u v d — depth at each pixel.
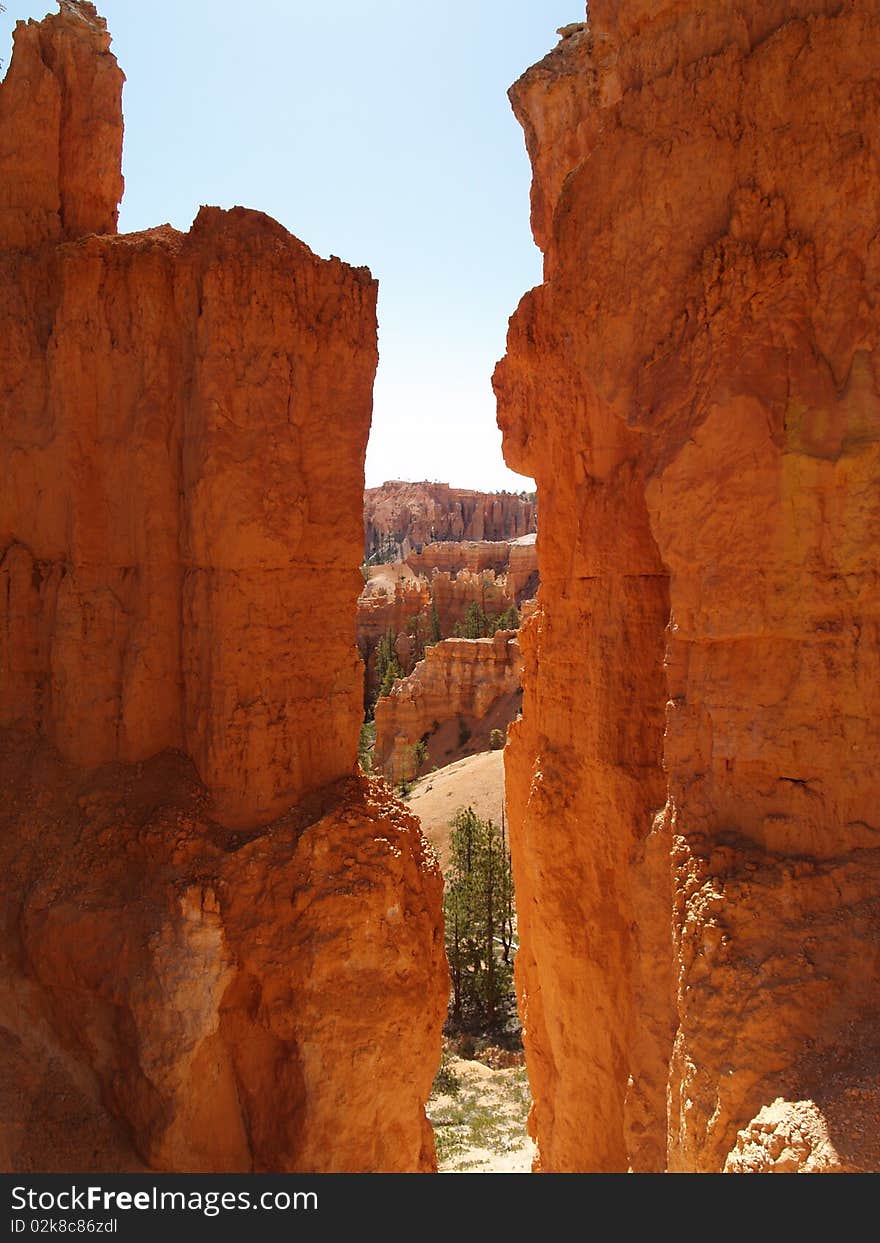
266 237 11.30
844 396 7.72
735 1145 6.87
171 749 11.65
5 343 11.87
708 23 8.64
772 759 7.90
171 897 10.32
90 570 11.68
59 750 11.65
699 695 8.35
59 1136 9.91
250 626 11.12
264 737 11.23
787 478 7.82
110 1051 10.30
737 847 7.96
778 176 8.12
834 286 7.86
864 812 7.57
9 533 12.10
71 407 11.55
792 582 7.80
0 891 10.94
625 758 11.55
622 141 9.22
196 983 10.09
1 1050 10.24
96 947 10.38
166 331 11.52
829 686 7.66
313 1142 10.26
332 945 10.51
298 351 11.35
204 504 11.01
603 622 11.87
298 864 10.80
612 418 11.97
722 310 8.31
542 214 15.10
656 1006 8.79
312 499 11.66
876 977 7.04
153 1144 9.78
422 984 11.15
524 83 15.08
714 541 8.16
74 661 11.53
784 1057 6.95
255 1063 10.66
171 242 11.79
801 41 7.96
